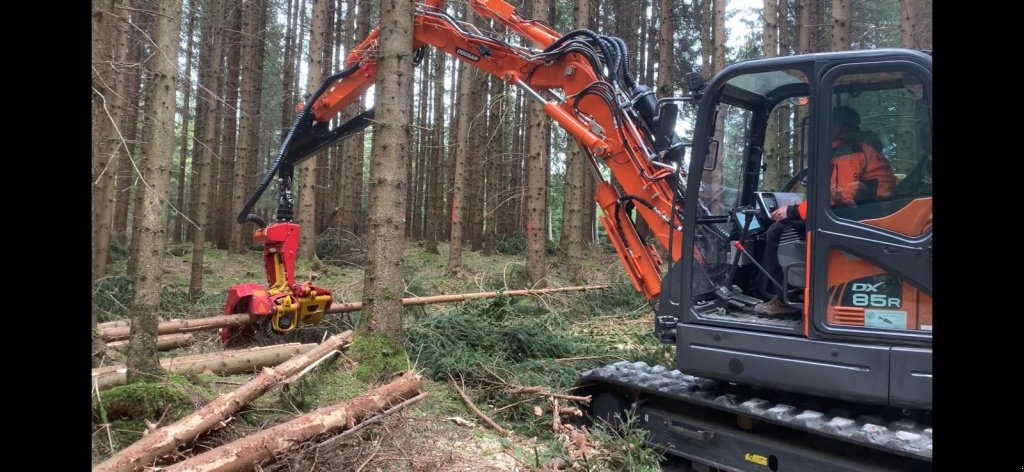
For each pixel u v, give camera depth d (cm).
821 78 333
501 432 435
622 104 485
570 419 479
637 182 482
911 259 304
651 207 468
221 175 1523
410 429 398
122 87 907
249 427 375
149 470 289
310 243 1228
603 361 600
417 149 2367
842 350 322
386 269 497
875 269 319
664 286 423
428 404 462
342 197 1759
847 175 328
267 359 523
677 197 457
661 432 421
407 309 784
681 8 2022
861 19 1488
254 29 1352
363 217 2322
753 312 397
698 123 396
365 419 381
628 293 966
